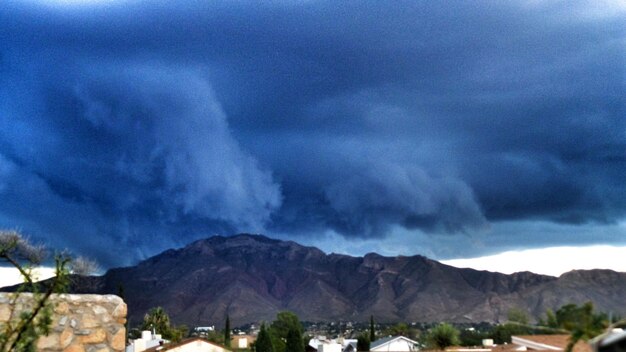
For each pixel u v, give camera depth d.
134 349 59.50
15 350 10.92
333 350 82.94
